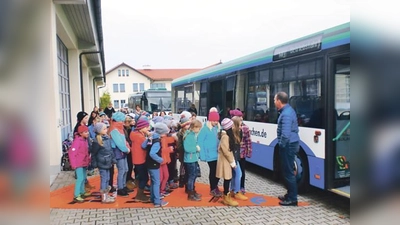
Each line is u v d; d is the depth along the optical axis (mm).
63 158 8883
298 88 6570
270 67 7594
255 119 8227
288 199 5879
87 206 5770
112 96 71000
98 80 40844
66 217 5207
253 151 8273
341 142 5770
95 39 15750
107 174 6027
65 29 11242
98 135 5941
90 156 6105
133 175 8219
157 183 5836
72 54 15422
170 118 7918
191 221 5062
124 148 6297
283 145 5738
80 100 15719
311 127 6109
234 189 6195
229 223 4977
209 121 6383
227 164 5836
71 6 10453
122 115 6504
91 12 11867
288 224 4926
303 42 6469
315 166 5961
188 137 6191
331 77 5777
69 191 6738
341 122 5797
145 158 6012
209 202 6043
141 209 5637
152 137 5840
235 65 9359
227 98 9883
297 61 6625
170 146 6777
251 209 5645
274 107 7402
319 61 6004
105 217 5219
